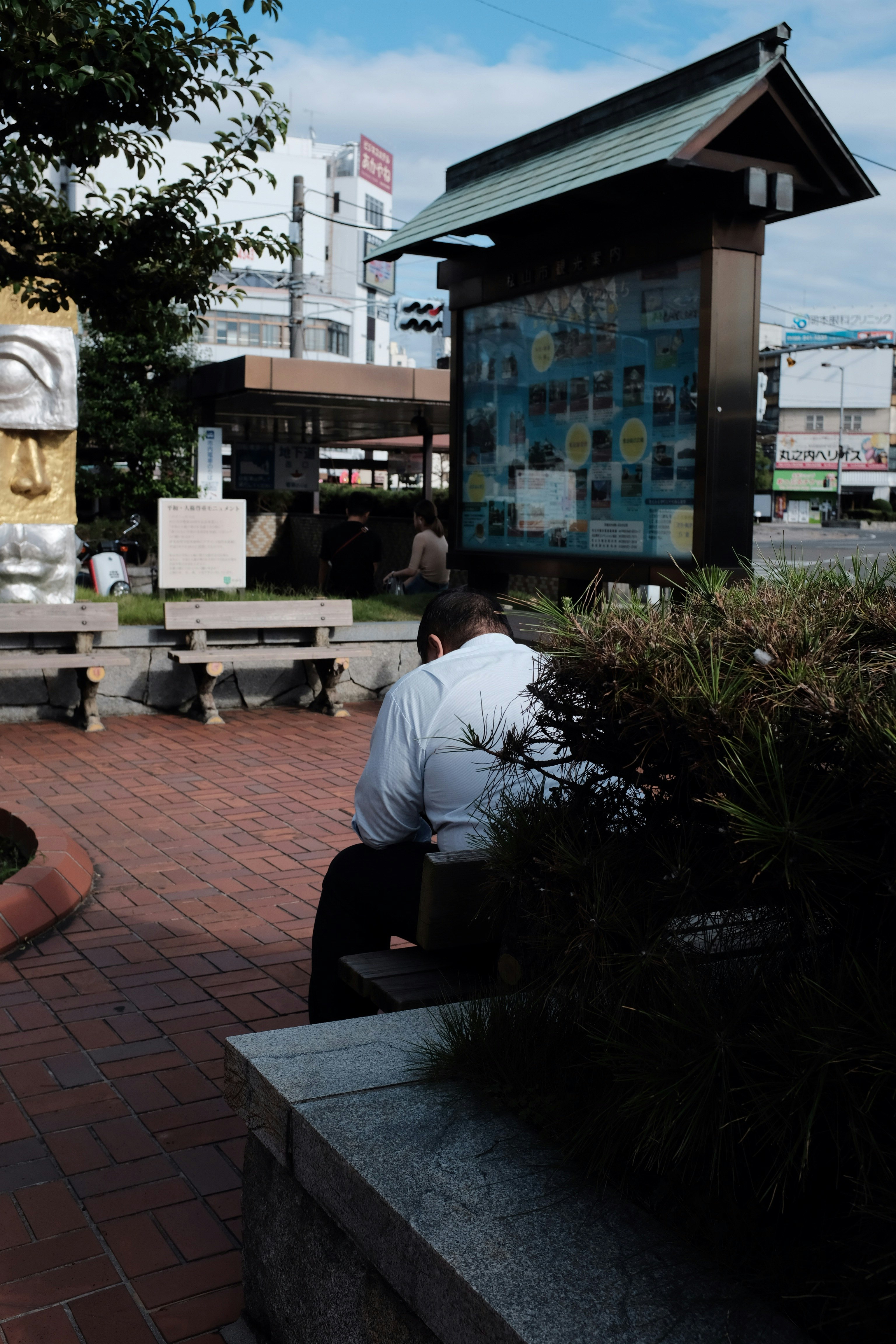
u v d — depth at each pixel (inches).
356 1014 116.0
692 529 227.3
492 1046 77.0
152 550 782.5
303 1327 76.5
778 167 215.0
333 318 2812.5
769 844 54.3
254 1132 82.0
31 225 189.9
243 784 265.1
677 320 228.4
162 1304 92.0
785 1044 57.1
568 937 71.0
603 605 76.4
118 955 164.7
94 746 299.4
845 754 54.1
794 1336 54.9
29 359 336.2
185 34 167.2
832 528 2493.8
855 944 57.9
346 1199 69.4
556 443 264.7
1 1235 100.8
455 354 295.1
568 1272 58.9
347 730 327.3
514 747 80.0
